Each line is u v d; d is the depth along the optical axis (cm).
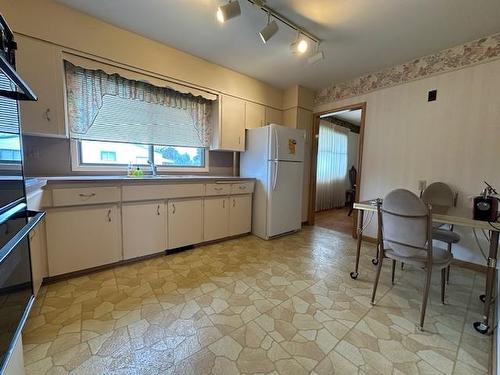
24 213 92
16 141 87
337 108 356
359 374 111
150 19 208
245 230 326
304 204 401
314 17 199
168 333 136
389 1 178
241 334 136
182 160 314
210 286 191
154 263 233
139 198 226
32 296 99
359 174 328
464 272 228
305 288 191
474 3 176
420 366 117
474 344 132
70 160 228
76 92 217
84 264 201
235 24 213
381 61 278
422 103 266
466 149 237
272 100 368
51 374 107
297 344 130
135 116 258
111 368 111
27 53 179
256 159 326
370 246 298
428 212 145
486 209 148
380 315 157
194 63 275
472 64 230
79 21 199
